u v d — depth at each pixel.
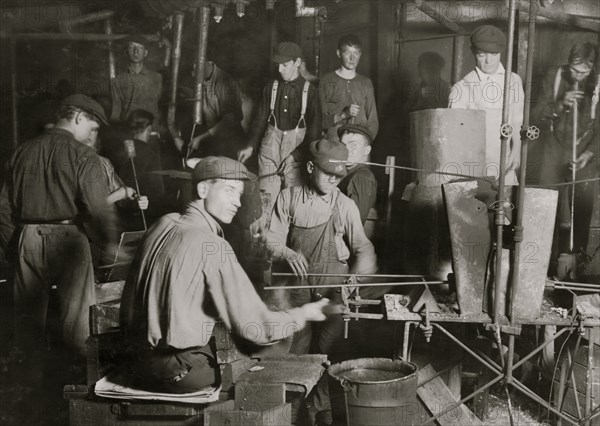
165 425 3.46
